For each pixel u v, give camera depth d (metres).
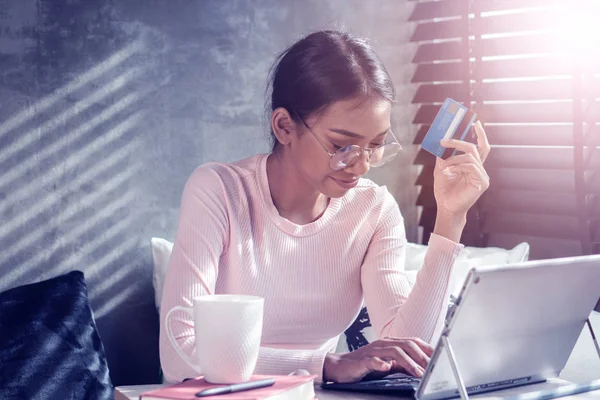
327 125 1.53
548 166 2.78
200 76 2.57
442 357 1.17
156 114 2.48
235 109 2.66
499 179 2.94
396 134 3.07
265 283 1.72
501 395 1.25
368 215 1.82
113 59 2.38
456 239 1.65
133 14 2.42
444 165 1.63
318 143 1.55
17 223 2.22
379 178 3.02
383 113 1.53
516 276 1.16
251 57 2.69
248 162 1.78
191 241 1.62
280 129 1.62
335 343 1.89
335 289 1.79
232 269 1.70
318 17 2.85
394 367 1.40
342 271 1.79
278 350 1.43
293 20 2.79
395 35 3.06
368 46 1.60
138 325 2.48
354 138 1.53
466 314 1.15
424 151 3.12
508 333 1.23
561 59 2.69
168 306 1.54
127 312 2.45
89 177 2.35
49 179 2.28
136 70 2.43
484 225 3.01
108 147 2.39
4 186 2.20
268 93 1.88
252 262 1.70
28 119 2.23
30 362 2.02
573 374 1.76
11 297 2.13
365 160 1.54
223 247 1.69
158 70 2.48
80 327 2.16
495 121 2.88
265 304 1.73
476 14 2.88
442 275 1.61
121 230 2.43
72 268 2.33
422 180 3.14
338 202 1.78
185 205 1.68
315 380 1.41
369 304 1.78
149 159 2.47
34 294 2.17
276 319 1.75
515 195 2.91
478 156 1.61
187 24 2.53
